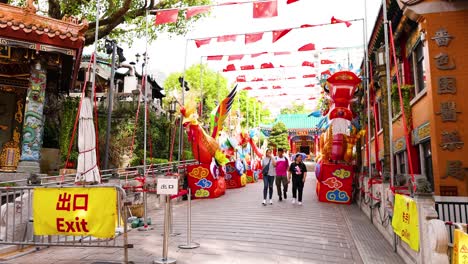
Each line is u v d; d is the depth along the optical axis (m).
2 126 13.48
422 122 10.12
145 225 8.71
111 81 14.00
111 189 5.46
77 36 10.59
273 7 9.60
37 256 6.21
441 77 8.51
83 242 5.74
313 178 26.70
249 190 17.86
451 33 8.57
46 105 15.19
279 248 6.53
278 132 43.91
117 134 19.55
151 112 21.88
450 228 5.40
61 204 5.55
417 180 5.12
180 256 6.03
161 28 18.91
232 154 19.75
